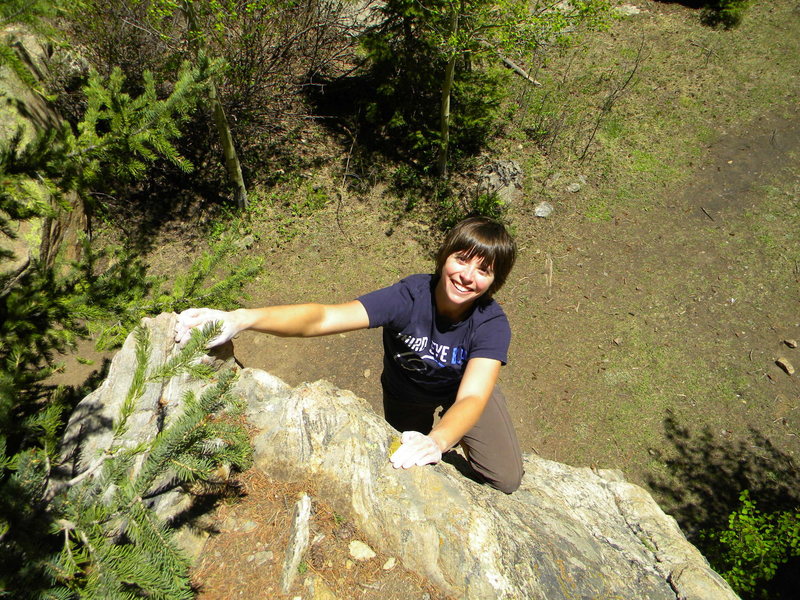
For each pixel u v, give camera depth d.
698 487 6.65
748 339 8.12
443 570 2.15
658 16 15.05
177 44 8.35
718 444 7.02
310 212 10.20
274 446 2.51
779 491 6.56
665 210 10.19
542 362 8.06
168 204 9.95
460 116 10.62
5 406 2.05
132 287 3.61
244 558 2.17
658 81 12.91
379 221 10.16
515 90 12.71
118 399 2.43
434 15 8.59
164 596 1.60
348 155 11.04
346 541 2.26
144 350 1.98
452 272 2.21
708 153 11.16
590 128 11.77
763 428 7.13
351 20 11.74
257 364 8.15
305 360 8.20
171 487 2.28
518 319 8.64
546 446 7.13
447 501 2.35
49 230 5.34
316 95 11.95
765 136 11.38
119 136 3.10
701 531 5.65
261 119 10.57
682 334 8.26
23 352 3.13
